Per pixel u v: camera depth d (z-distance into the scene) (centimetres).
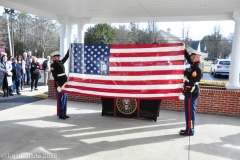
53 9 627
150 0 497
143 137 430
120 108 557
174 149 377
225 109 592
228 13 625
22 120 519
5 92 788
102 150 368
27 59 1050
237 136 440
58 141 402
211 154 359
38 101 721
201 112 615
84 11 646
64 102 538
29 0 524
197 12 623
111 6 572
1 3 518
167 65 457
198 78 428
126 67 479
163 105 646
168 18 718
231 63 610
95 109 636
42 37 3005
